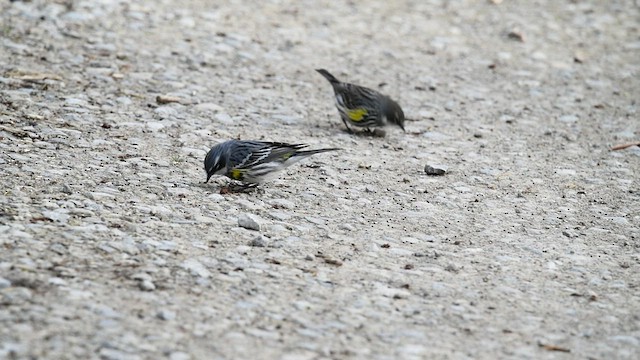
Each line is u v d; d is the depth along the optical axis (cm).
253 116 1744
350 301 1025
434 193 1453
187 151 1513
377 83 2031
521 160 1659
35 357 821
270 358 869
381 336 945
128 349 854
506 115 1917
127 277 1018
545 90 2091
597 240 1305
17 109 1592
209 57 2027
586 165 1659
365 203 1377
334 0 2538
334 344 914
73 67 1847
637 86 2167
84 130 1541
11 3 2128
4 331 861
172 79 1867
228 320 943
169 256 1089
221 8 2338
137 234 1145
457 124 1841
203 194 1329
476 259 1195
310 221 1275
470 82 2098
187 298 984
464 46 2325
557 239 1295
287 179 1452
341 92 1712
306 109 1838
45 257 1041
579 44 2419
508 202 1442
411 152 1658
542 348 949
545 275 1159
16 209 1176
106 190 1290
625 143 1789
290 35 2241
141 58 1955
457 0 2653
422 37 2353
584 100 2047
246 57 2064
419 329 970
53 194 1248
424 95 1994
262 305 989
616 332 1002
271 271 1085
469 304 1049
